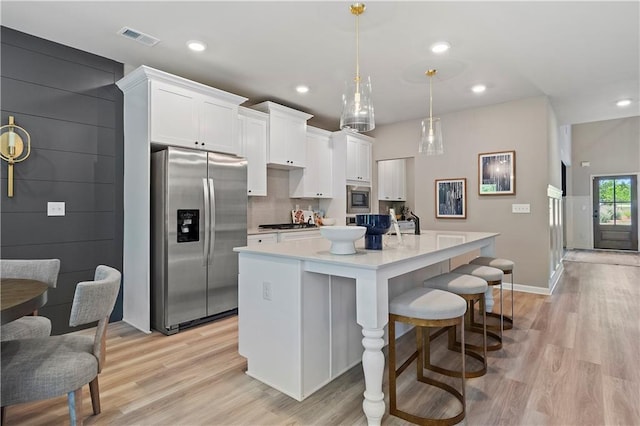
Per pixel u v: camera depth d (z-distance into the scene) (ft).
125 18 8.45
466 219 16.42
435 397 6.59
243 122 13.23
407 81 12.62
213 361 8.20
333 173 17.97
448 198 16.93
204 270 10.86
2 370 4.49
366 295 5.65
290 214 16.97
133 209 10.85
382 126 19.24
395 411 5.99
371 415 5.58
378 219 7.22
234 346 9.12
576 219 30.35
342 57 10.61
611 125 28.94
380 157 19.30
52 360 4.79
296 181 16.52
